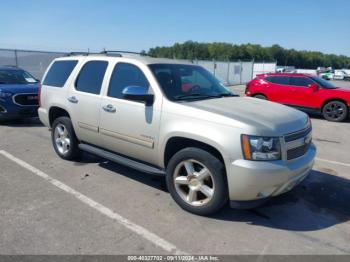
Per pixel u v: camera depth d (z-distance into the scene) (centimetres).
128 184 477
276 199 441
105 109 471
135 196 436
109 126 469
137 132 430
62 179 492
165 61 471
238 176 340
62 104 552
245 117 359
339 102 1131
